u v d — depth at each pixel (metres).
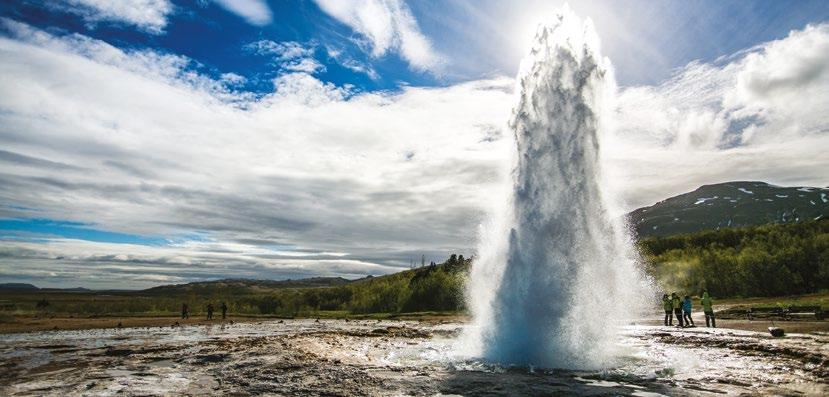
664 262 88.88
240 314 72.81
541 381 12.30
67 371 15.40
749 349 16.88
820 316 29.31
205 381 13.00
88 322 47.66
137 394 11.49
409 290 85.50
